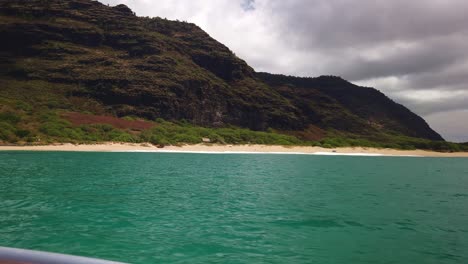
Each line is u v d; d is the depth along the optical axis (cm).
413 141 15325
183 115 13038
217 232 1177
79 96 11812
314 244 1073
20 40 13600
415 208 1753
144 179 2594
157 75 13475
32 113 7988
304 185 2583
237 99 15612
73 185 2148
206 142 9244
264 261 911
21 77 12106
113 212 1423
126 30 15612
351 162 6209
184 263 877
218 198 1878
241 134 10675
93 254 914
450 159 9944
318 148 10656
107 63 13462
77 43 14450
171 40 17250
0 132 6266
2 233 1075
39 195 1761
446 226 1357
